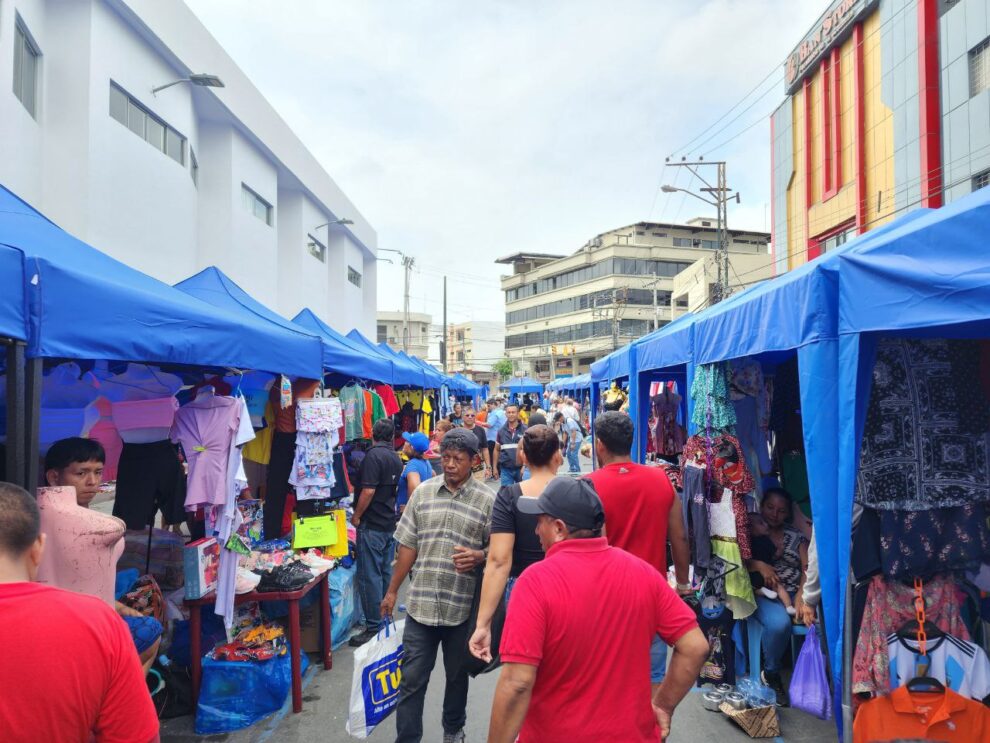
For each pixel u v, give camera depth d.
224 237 14.20
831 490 3.00
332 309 23.81
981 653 3.01
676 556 3.37
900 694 2.89
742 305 3.94
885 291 2.68
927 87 14.76
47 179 9.26
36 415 2.51
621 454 3.34
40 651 1.45
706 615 4.16
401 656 3.43
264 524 5.72
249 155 15.34
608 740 1.78
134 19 10.40
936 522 3.07
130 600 3.96
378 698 3.29
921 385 3.20
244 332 4.16
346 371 7.37
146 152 10.99
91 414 4.45
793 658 4.22
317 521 5.28
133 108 10.91
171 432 4.06
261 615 4.52
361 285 27.02
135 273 3.87
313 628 4.96
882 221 16.56
